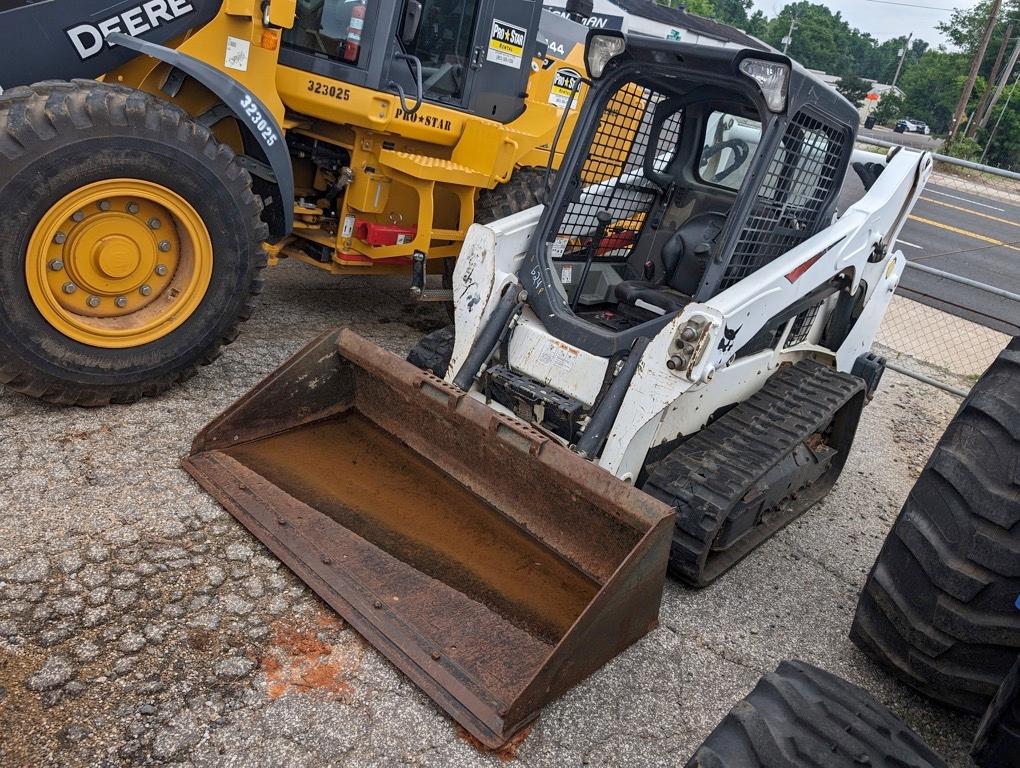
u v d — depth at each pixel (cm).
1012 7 5800
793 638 319
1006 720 195
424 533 307
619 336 330
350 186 485
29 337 339
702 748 171
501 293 358
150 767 212
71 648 242
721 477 312
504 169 534
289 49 463
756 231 346
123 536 291
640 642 297
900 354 752
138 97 349
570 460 282
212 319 390
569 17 750
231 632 259
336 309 560
